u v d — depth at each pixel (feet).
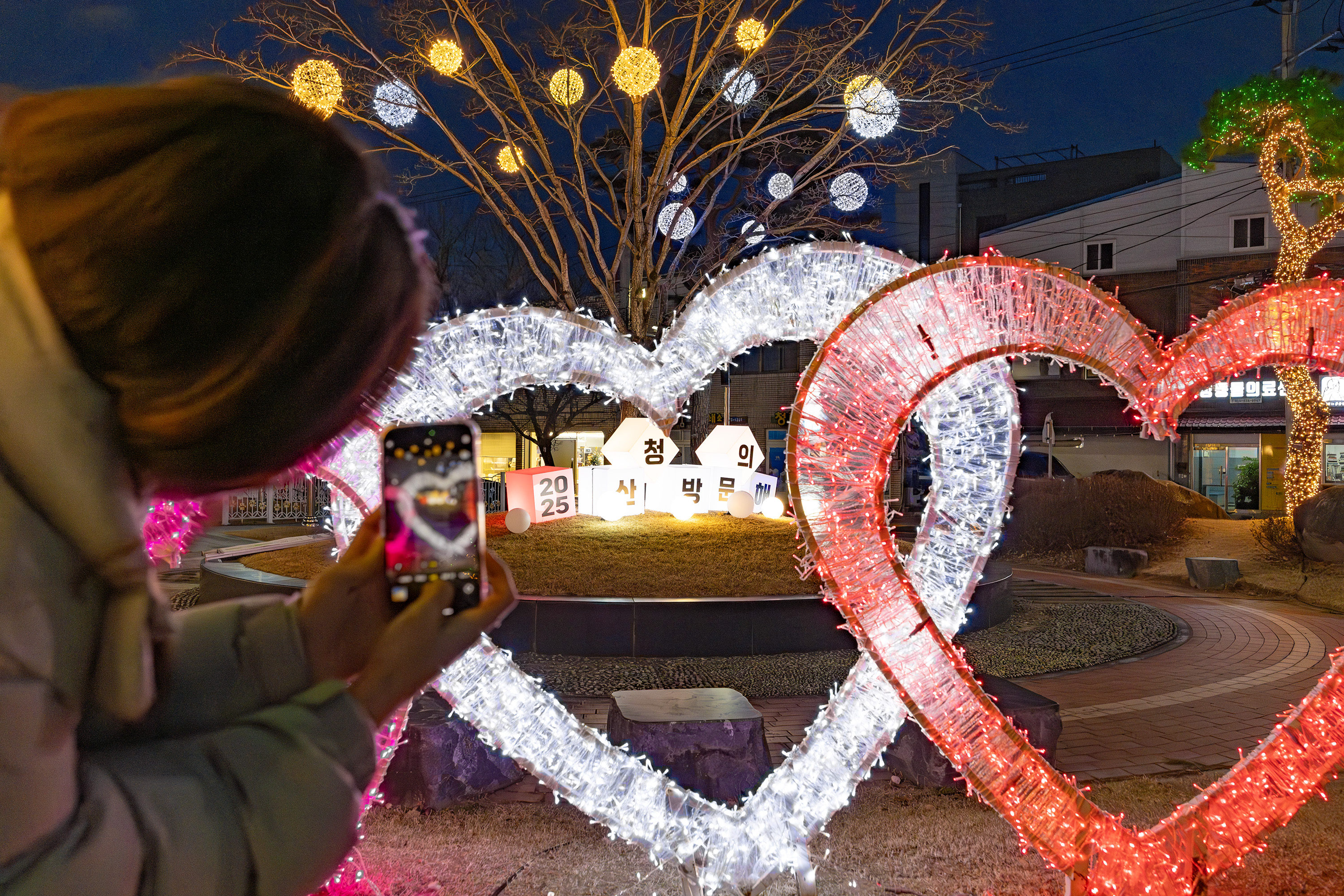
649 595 26.02
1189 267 91.09
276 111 1.66
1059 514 54.19
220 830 1.70
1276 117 50.85
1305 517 45.27
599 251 35.35
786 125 37.14
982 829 13.08
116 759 1.74
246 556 36.70
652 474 30.86
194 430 1.57
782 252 11.69
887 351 8.50
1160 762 17.40
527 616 25.04
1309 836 12.59
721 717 14.30
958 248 101.04
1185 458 96.48
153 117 1.52
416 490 2.48
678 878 11.23
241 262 1.51
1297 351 8.98
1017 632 30.22
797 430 8.49
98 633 1.62
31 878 1.45
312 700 1.97
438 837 12.71
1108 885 8.70
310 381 1.63
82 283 1.46
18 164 1.54
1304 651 28.68
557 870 11.50
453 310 65.16
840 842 12.51
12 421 1.47
